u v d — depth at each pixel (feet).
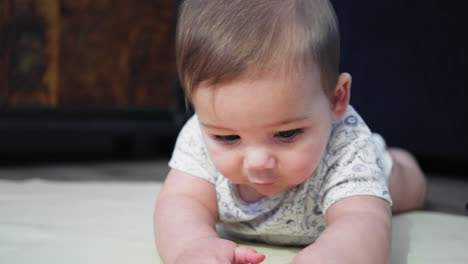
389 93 5.27
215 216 2.27
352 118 2.17
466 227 2.68
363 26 5.35
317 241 1.72
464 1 4.76
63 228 2.54
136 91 6.30
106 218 2.79
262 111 1.67
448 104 4.94
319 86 1.79
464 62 4.81
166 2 6.36
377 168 2.05
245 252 1.68
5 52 5.56
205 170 2.23
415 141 5.16
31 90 5.71
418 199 3.14
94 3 5.91
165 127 6.51
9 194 3.43
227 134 1.74
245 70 1.66
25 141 7.43
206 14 1.80
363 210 1.91
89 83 5.99
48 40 5.73
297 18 1.77
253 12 1.76
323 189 2.05
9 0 5.54
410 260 2.08
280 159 1.75
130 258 2.05
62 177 4.72
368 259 1.66
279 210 2.13
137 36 6.23
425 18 4.99
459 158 5.04
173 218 2.04
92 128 6.06
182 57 1.82
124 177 4.82
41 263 1.97
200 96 1.74
